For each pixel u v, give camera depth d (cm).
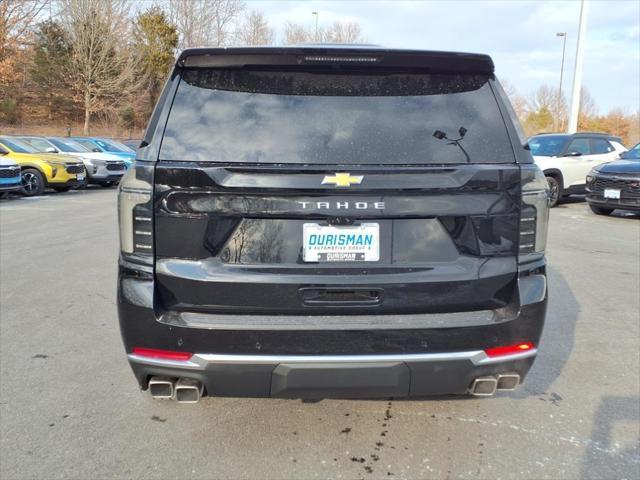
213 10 4919
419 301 261
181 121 262
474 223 261
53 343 443
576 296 586
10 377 381
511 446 301
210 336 253
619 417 333
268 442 303
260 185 248
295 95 266
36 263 720
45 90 4072
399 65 269
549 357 423
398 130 262
